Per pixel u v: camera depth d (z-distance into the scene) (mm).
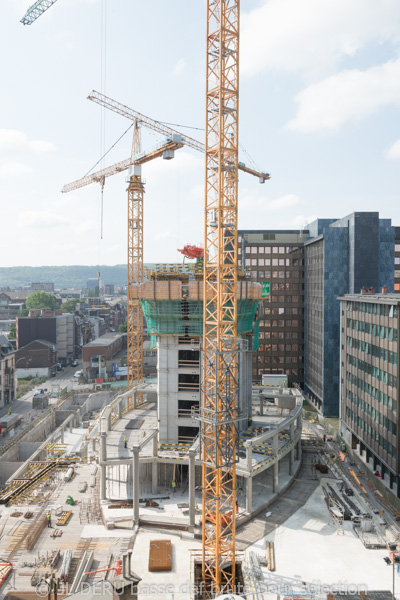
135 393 86375
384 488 65250
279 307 138125
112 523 52219
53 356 174750
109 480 66125
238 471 55969
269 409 87125
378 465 71375
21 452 91938
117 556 46281
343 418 87750
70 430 105000
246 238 139625
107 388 143625
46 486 64750
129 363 121250
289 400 86750
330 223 127562
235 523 50562
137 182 122938
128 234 124000
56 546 48219
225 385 49562
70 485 64750
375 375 70562
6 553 46469
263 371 138875
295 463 73562
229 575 45750
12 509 56906
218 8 50031
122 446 64500
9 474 81875
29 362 167125
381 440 67250
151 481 63719
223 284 52344
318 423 110438
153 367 165250
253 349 75312
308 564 45531
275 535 51312
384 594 38188
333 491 63312
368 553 47781
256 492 61500
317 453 81062
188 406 66625
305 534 51531
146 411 84500
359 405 78000
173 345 66625
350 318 83688
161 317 65875
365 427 74625
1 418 104812
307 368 132750
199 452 56688
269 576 43406
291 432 68125
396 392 62375
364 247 106938
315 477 68250
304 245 136375
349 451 82562
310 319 128500
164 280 71562
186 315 64875
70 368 187000
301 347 137625
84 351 164000
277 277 138000
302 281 137625
